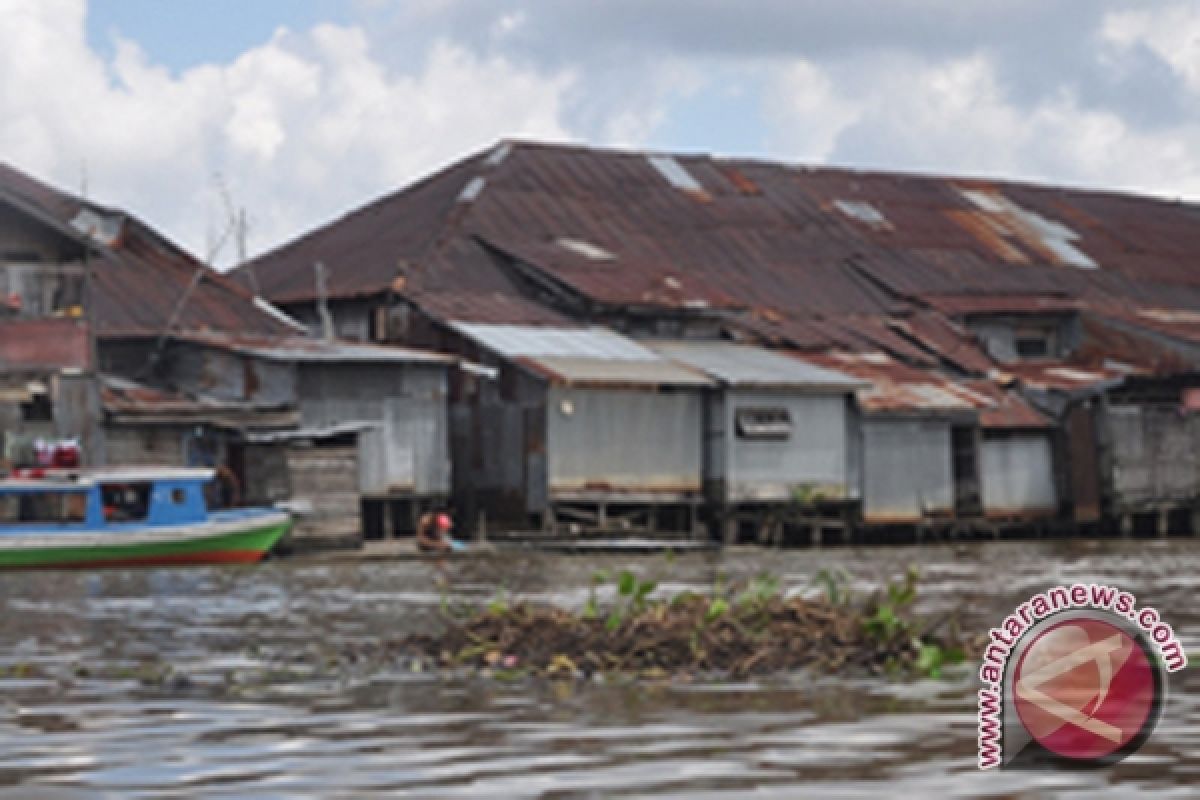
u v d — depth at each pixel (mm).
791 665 19047
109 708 16812
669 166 74312
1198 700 16688
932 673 18359
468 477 53438
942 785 12938
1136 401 62625
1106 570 39344
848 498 56219
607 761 13938
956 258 73312
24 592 31719
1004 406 60500
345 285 60344
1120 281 75625
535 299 60375
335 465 47719
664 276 62625
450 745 14680
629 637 19938
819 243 71688
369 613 27531
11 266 44344
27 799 12664
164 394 48719
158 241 56594
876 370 60188
